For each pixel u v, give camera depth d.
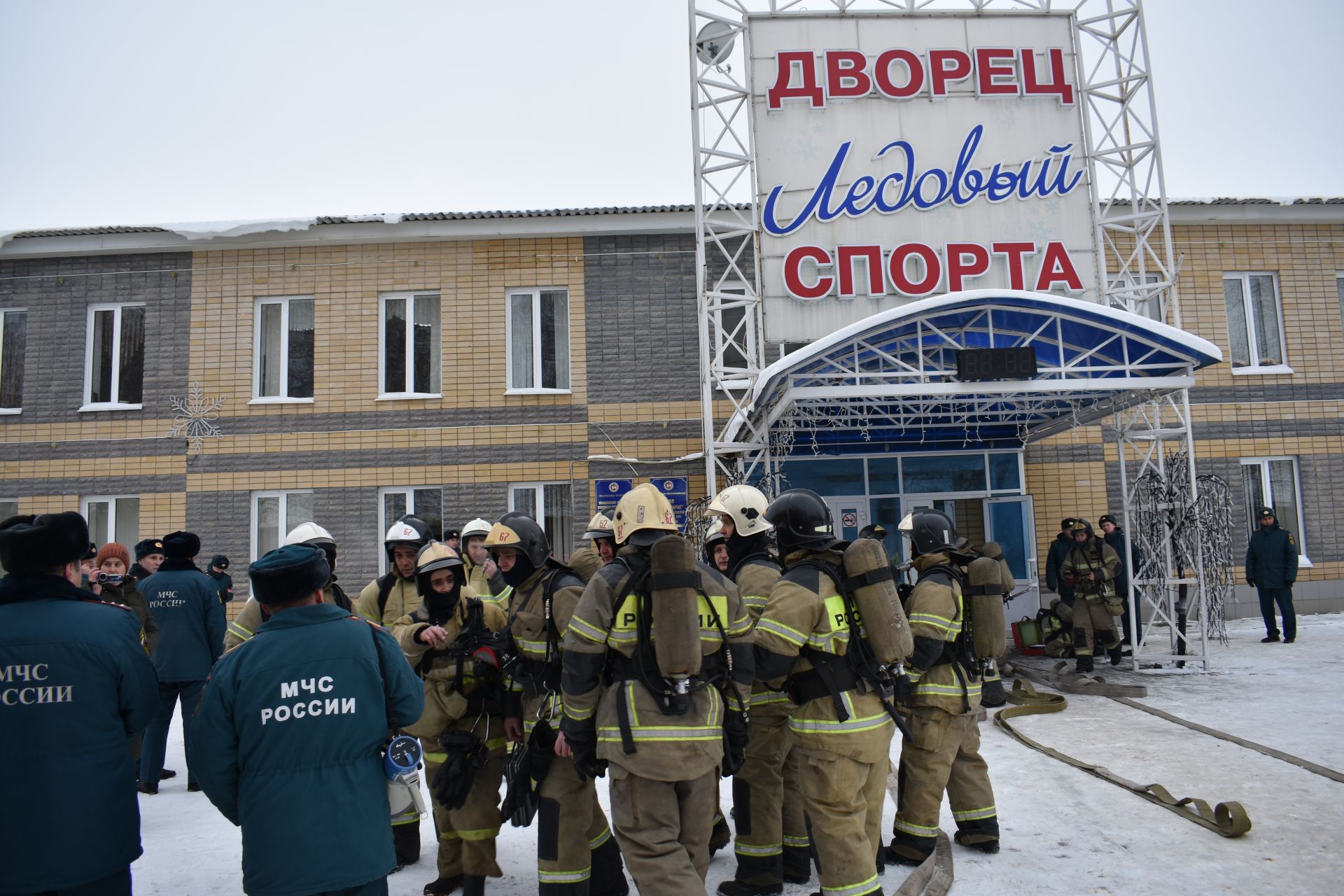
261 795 2.99
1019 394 10.51
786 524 4.21
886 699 4.07
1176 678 9.75
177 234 13.33
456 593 4.67
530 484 13.45
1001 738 7.50
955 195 10.48
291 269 13.58
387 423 13.35
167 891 4.78
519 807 4.00
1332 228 14.48
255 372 13.54
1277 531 11.91
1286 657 10.67
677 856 3.51
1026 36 10.77
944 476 13.09
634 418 13.41
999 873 4.65
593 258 13.66
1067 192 10.54
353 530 13.20
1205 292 14.16
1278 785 5.91
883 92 10.58
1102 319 8.76
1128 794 5.84
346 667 3.13
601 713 3.70
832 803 3.90
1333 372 14.29
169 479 13.31
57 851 3.10
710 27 10.79
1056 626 11.25
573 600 4.13
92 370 13.63
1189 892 4.35
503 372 13.45
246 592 13.12
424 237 13.48
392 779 3.21
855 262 10.36
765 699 4.54
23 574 3.32
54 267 13.66
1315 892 4.30
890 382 10.41
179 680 6.62
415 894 4.68
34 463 13.41
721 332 10.58
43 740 3.14
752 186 10.48
